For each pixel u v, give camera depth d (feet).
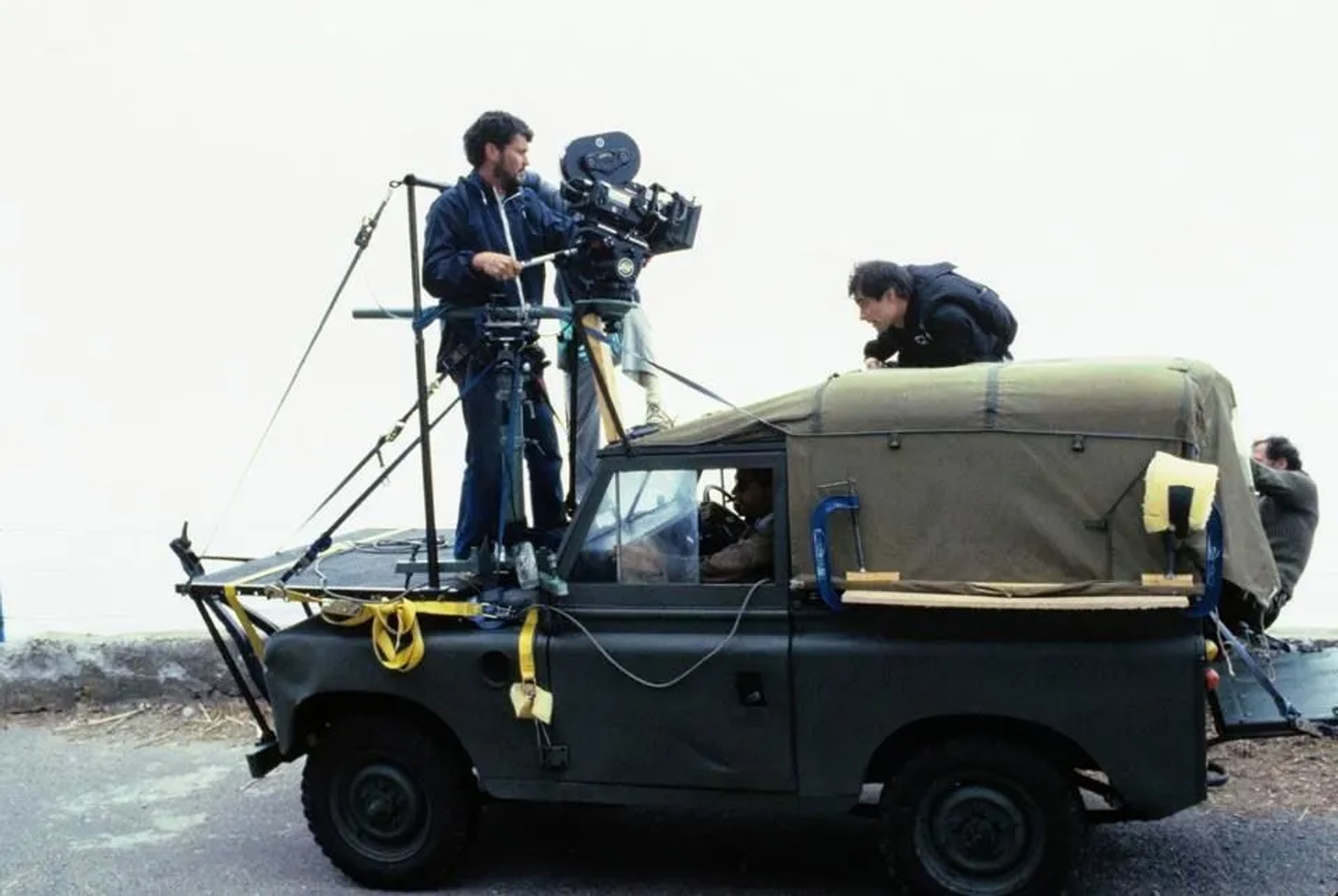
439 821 16.62
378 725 16.75
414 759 16.61
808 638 15.19
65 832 19.43
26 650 25.46
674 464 15.76
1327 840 17.40
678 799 15.67
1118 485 14.34
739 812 19.45
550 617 15.97
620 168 17.56
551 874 17.31
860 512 14.97
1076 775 15.44
